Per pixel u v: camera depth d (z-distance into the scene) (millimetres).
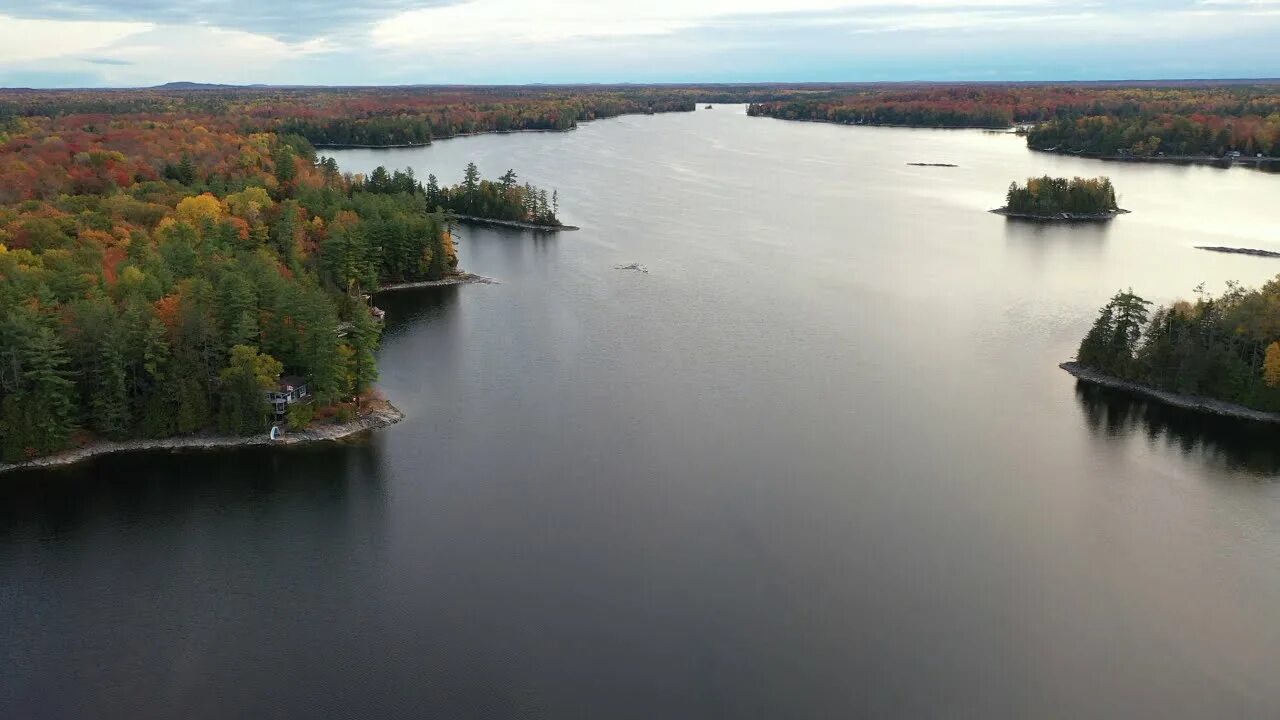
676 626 86125
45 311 122250
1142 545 100188
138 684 79625
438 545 99250
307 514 105500
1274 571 95812
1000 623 87000
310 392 128250
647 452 119688
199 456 116875
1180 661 82500
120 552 98375
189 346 121562
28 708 77062
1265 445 123000
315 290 143625
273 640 84750
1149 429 127688
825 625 86312
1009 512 106375
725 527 102500
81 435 118625
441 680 79375
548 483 111875
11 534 101438
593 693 77688
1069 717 75938
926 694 78125
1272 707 77312
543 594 90750
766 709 76062
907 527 102812
